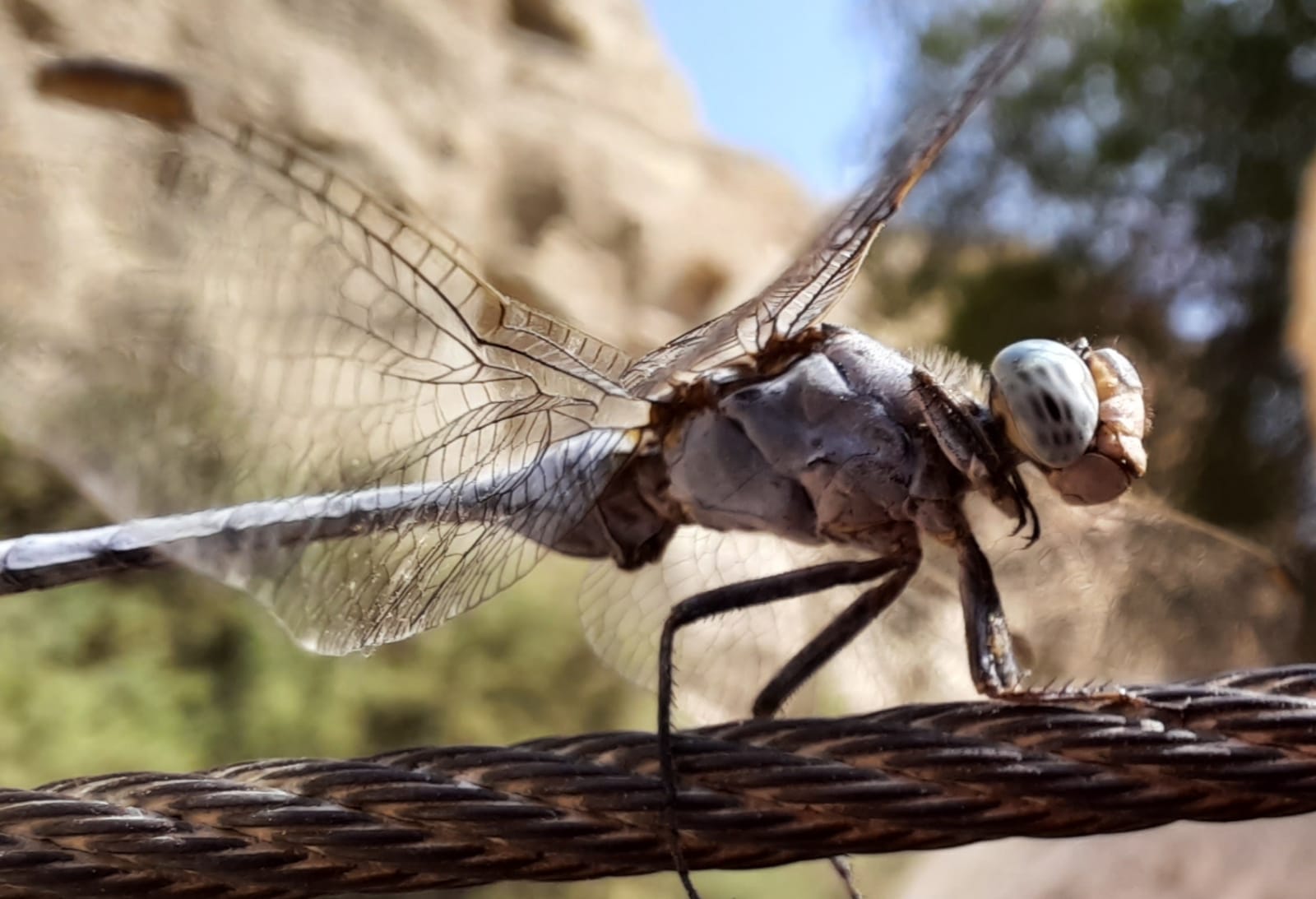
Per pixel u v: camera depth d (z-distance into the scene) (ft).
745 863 0.16
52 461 0.16
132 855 0.15
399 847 0.16
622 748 0.16
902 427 0.19
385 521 0.18
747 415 0.20
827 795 0.16
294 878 0.16
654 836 0.16
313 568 0.18
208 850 0.15
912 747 0.16
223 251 0.16
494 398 0.18
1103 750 0.16
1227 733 0.16
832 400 0.19
